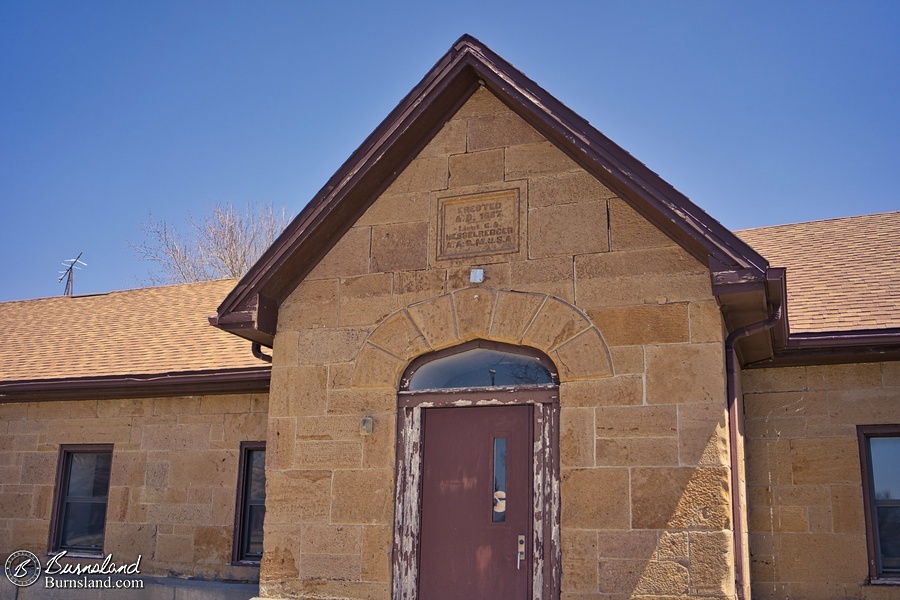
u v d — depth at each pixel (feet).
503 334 27.37
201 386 39.09
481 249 28.50
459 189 29.35
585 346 26.32
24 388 41.57
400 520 27.45
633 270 26.43
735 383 26.73
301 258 30.12
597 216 27.32
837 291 34.37
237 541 37.93
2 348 49.32
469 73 29.63
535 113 28.04
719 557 23.66
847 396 31.04
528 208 28.27
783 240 42.45
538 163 28.53
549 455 26.40
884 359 30.66
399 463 27.94
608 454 25.30
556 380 26.96
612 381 25.80
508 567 26.05
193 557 38.42
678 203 25.62
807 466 30.89
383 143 29.30
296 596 27.66
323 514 28.04
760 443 31.55
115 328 49.21
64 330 50.65
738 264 24.40
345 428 28.53
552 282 27.30
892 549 30.01
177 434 40.14
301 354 29.81
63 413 42.57
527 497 26.43
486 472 27.07
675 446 24.76
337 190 29.40
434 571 26.78
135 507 40.01
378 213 30.22
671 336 25.55
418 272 29.09
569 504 25.34
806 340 29.89
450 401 27.84
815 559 30.09
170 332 46.44
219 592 35.96
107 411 41.75
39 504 41.83
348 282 29.91
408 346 28.45
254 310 29.37
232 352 41.19
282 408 29.53
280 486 28.78
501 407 27.43
